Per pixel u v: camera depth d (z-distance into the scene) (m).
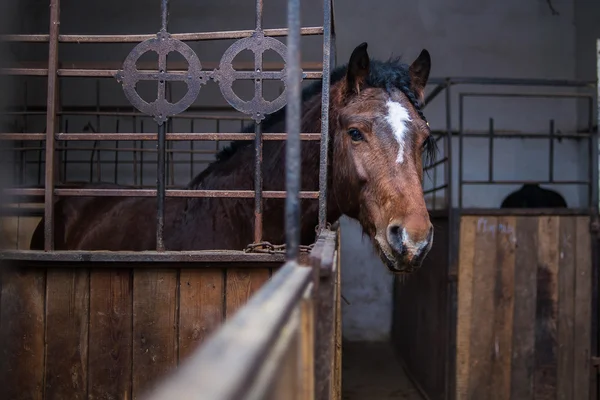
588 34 5.31
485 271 3.38
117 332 1.59
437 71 5.67
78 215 2.45
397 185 1.61
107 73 1.61
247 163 1.96
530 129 5.59
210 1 5.50
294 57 0.65
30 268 1.58
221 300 1.59
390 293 5.56
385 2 5.68
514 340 3.37
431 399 3.82
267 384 0.36
